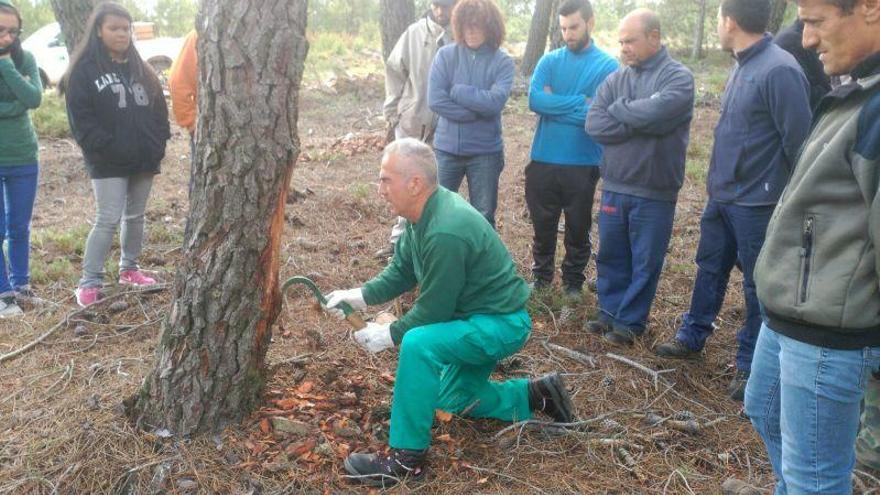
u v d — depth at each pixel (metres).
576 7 4.78
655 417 3.79
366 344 3.29
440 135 5.14
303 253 6.08
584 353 4.52
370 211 7.32
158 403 3.34
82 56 4.72
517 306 3.31
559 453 3.46
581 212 5.07
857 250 2.11
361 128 12.55
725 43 3.97
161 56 17.77
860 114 2.05
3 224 4.91
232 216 3.12
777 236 2.29
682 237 6.80
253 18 2.95
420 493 3.14
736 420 3.88
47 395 3.80
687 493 3.22
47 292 5.26
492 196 5.20
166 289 5.20
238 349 3.30
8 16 4.52
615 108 4.31
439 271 3.10
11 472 3.16
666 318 5.10
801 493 2.32
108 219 4.93
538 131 5.08
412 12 9.98
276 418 3.41
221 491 3.06
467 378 3.52
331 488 3.12
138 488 3.07
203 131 3.08
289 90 3.09
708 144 10.43
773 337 2.52
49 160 9.50
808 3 2.14
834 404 2.22
